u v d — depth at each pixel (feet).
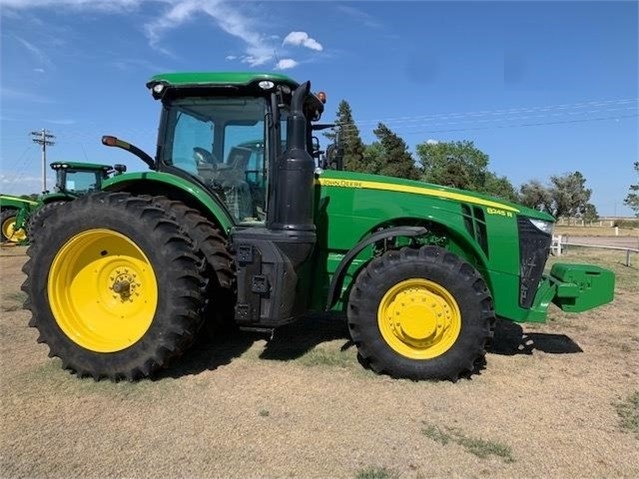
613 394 12.69
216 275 13.80
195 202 15.15
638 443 10.31
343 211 15.21
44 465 9.25
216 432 10.47
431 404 11.96
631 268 37.83
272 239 13.43
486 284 14.14
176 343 12.84
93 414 11.20
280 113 15.03
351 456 9.67
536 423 11.11
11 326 17.98
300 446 9.98
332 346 16.01
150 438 10.21
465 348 13.10
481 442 10.23
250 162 14.92
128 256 13.76
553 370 14.34
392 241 15.10
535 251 14.79
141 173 14.76
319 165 18.79
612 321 20.12
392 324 13.58
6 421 10.84
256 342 16.25
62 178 47.44
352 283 15.08
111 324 13.73
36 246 13.58
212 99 15.02
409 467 9.35
